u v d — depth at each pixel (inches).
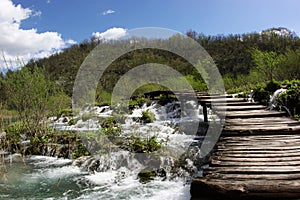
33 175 213.5
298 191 110.3
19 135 315.6
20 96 318.0
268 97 391.2
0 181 200.5
